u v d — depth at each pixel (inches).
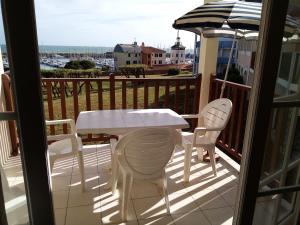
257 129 49.6
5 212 46.1
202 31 121.4
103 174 109.0
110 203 88.6
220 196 94.6
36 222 46.4
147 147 73.5
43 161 43.5
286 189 58.1
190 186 100.9
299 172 60.3
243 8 95.4
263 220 60.5
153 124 90.0
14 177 45.1
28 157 42.6
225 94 137.6
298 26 47.3
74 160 121.2
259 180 54.3
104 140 143.0
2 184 45.0
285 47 47.4
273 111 51.9
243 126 124.1
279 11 42.9
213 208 87.6
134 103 141.7
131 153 73.7
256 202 57.4
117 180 96.8
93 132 84.7
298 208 63.2
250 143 50.8
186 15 103.9
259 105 48.0
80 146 94.7
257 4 103.7
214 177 108.3
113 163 91.6
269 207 59.9
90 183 101.5
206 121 118.0
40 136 42.1
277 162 56.7
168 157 79.3
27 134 41.4
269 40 44.3
